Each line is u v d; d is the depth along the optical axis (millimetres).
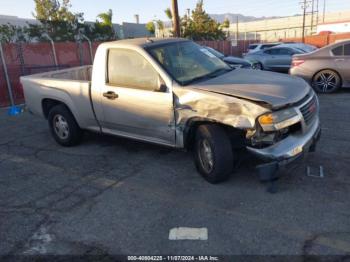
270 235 3256
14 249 3295
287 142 3902
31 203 4188
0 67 10398
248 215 3611
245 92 3973
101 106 5305
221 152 4078
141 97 4707
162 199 4082
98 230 3523
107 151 5836
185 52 5109
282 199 3875
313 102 4320
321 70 9586
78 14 22922
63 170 5145
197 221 3564
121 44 5004
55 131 6301
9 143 6625
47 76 6648
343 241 3107
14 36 19078
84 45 13156
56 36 20125
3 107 10422
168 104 4453
